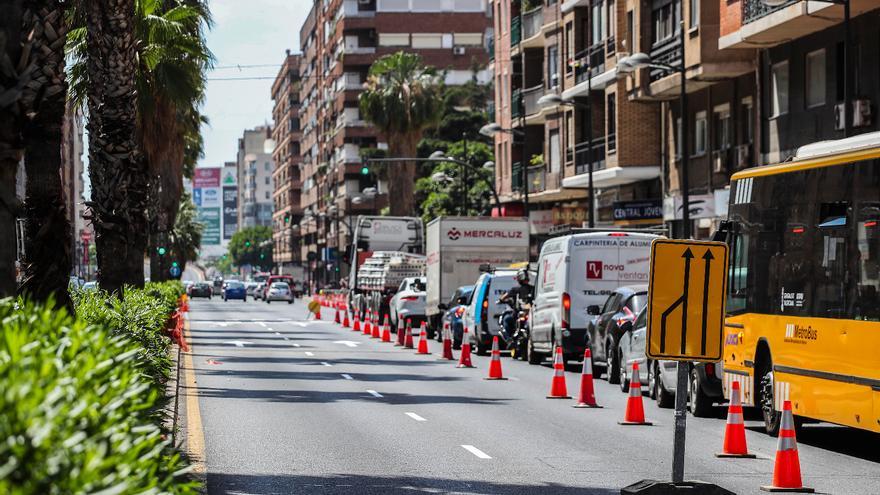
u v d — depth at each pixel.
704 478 15.09
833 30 40.16
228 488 14.06
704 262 12.73
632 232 34.09
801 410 18.34
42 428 5.17
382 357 39.19
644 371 25.50
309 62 183.25
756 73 45.69
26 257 18.83
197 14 42.16
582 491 14.08
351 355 39.97
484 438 18.89
